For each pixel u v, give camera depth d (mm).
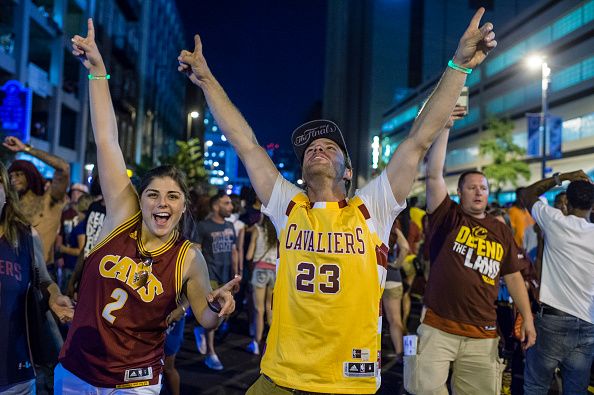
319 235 2604
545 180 4938
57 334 3082
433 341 4250
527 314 4410
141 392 2770
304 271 2584
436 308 4277
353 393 2520
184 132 100625
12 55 28234
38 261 3090
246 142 2971
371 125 95312
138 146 55875
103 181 2953
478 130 60469
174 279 2838
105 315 2734
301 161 2988
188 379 6305
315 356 2533
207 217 7504
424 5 94750
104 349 2711
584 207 4598
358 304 2549
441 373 4227
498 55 56656
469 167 62469
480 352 4207
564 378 4676
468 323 4195
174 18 84438
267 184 2906
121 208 2934
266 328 9430
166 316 2852
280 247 2711
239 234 8195
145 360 2803
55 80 33719
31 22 30281
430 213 4488
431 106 2729
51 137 33500
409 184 2768
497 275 4285
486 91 59406
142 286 2771
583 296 4504
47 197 5137
